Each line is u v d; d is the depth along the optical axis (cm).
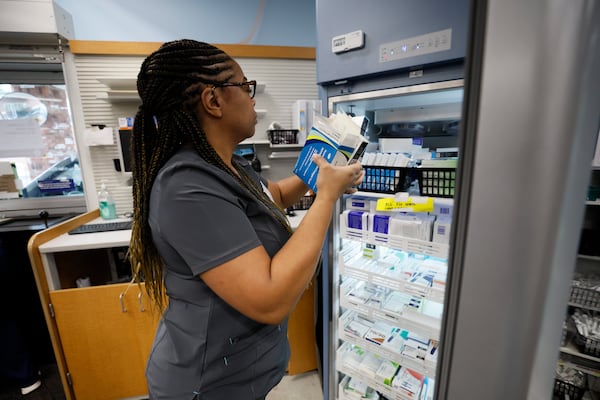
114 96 175
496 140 24
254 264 55
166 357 76
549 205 23
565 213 23
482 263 27
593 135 22
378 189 112
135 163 71
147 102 64
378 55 90
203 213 56
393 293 132
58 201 206
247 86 70
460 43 76
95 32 193
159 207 58
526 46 21
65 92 196
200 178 59
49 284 140
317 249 60
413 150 121
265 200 78
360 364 134
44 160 201
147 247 75
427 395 117
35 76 191
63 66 180
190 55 60
